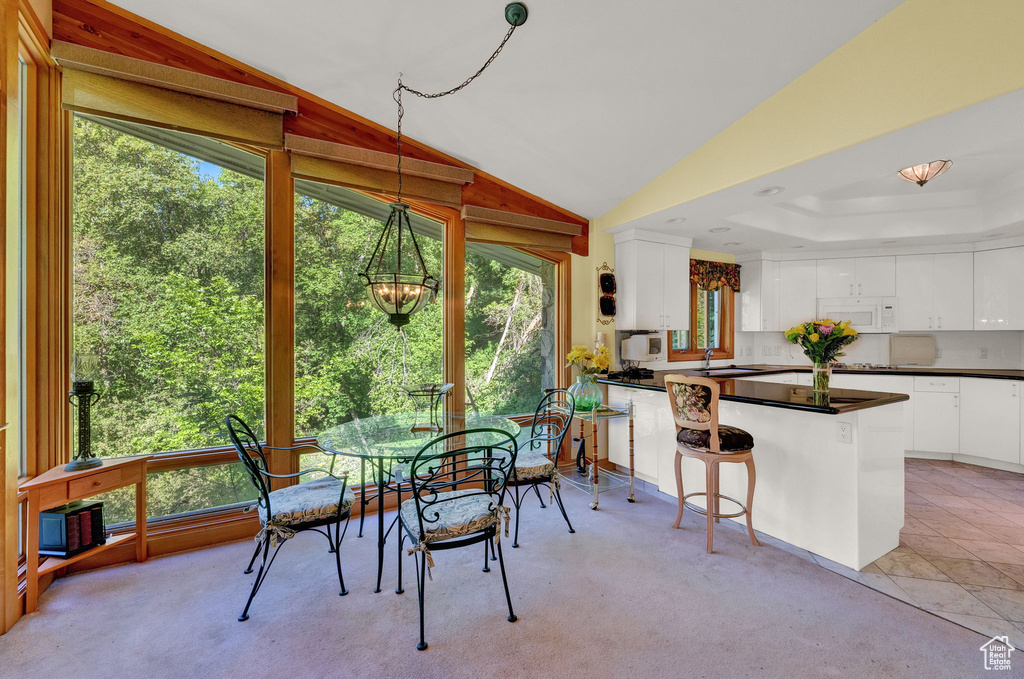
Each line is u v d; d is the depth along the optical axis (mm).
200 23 2279
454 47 2262
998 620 1864
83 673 1589
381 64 2436
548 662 1637
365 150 2889
